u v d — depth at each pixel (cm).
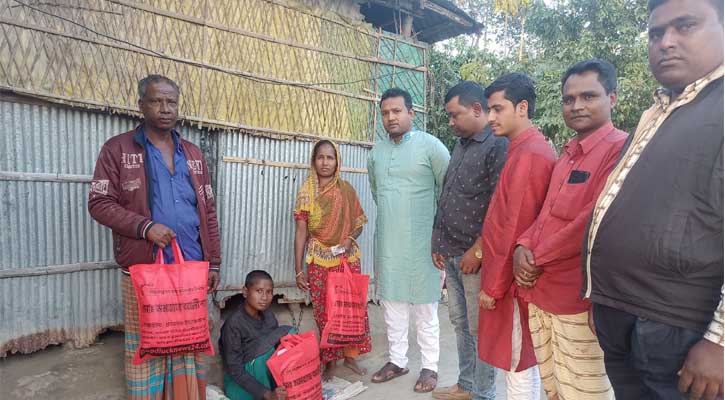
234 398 285
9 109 271
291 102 380
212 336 338
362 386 314
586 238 150
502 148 249
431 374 316
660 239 121
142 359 232
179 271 231
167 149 253
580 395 181
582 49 716
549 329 196
